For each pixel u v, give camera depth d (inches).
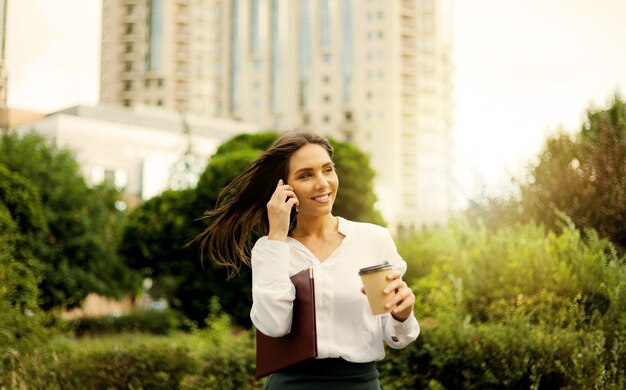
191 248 626.5
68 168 880.3
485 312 229.3
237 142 702.5
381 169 3673.7
